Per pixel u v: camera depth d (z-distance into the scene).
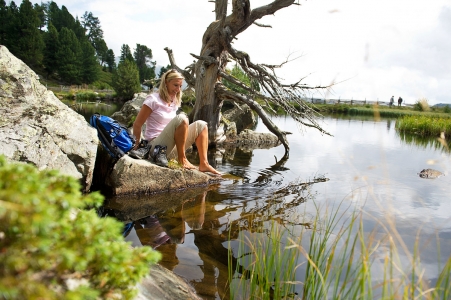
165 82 5.04
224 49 9.89
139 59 120.56
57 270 0.89
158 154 4.71
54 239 0.87
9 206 0.72
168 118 5.15
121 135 4.46
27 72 4.03
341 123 20.38
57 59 64.50
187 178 4.78
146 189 4.43
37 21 61.44
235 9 9.05
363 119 25.41
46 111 4.01
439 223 3.45
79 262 0.85
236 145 10.50
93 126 4.50
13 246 0.80
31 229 0.78
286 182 5.35
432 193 4.79
